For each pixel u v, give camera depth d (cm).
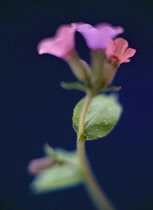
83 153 29
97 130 29
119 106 29
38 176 31
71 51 26
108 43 26
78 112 29
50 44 26
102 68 26
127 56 26
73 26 25
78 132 29
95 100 29
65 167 31
